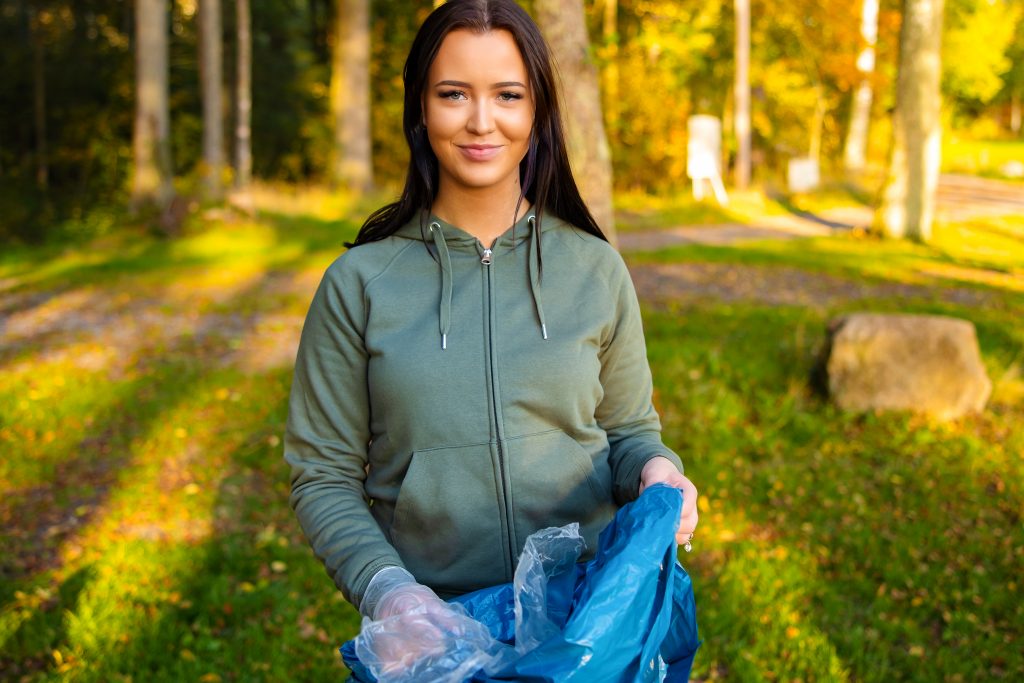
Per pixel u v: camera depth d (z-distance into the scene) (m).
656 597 1.34
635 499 1.52
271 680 3.34
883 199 15.34
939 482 5.13
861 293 10.68
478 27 1.46
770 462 5.48
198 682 3.34
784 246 14.72
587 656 1.21
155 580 4.16
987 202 21.91
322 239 15.81
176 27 28.58
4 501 5.18
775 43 26.91
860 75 25.02
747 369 6.94
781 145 29.02
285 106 26.80
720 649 3.50
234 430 6.20
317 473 1.58
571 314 1.56
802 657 3.44
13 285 12.62
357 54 20.06
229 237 15.98
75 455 5.86
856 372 6.31
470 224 1.56
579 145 5.17
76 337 9.18
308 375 1.59
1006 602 3.86
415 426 1.51
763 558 4.20
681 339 7.96
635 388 1.68
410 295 1.54
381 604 1.35
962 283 11.41
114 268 13.58
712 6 20.84
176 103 25.42
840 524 4.66
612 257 1.63
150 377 7.54
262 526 4.79
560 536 1.43
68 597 3.99
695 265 12.76
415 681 1.27
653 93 22.91
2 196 18.92
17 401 6.87
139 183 17.41
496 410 1.50
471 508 1.52
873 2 24.94
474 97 1.48
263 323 9.70
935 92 14.93
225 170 18.77
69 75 24.69
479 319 1.52
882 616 3.75
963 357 6.17
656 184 23.36
